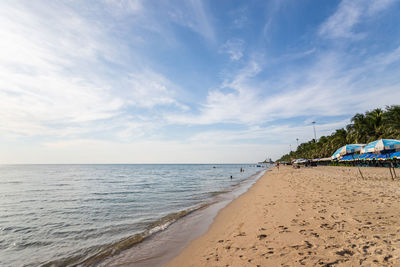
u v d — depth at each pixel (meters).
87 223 10.12
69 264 5.98
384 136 35.38
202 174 60.28
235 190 20.97
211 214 10.81
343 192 11.19
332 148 61.22
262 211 9.30
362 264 3.67
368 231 5.19
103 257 6.25
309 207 8.60
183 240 7.20
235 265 4.47
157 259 5.82
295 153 136.00
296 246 4.89
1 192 22.25
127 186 27.61
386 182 13.92
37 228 9.58
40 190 24.03
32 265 6.04
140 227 9.10
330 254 4.23
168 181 35.81
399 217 6.05
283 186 17.59
